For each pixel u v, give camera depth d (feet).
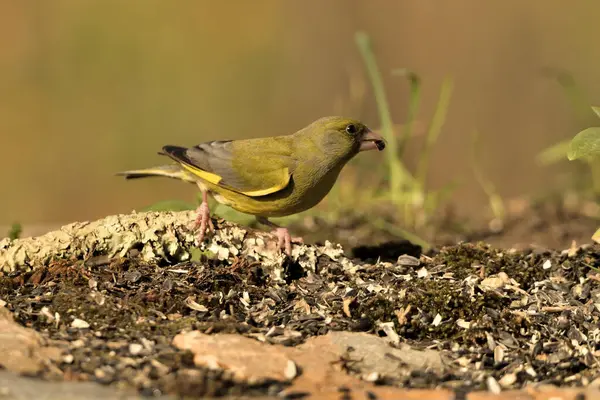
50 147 78.23
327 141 35.27
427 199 46.19
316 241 40.73
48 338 26.05
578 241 40.86
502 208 46.60
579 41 76.95
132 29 83.35
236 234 31.68
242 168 35.22
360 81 77.87
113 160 78.28
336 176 36.37
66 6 82.79
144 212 32.40
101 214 75.25
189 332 26.43
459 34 78.64
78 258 30.55
